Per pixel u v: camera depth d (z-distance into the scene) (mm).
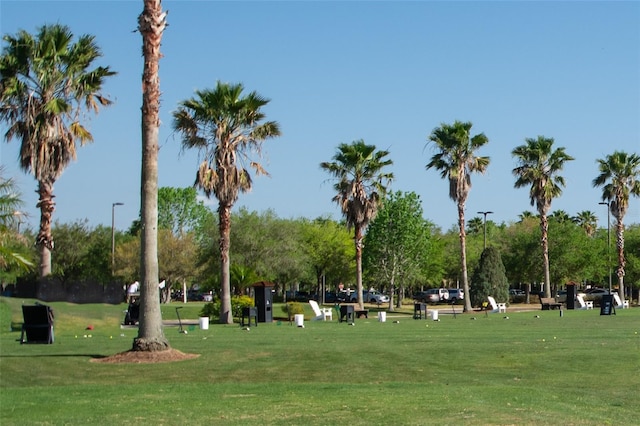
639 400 14383
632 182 69375
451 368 18688
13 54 36219
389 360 19781
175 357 19922
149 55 20516
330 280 92188
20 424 11914
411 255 67250
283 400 13742
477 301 62906
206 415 12352
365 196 55781
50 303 34188
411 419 11695
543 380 17062
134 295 47969
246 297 44406
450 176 56438
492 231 112562
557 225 76688
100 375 17766
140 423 11766
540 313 49750
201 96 40250
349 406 12961
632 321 37438
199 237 82125
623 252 74750
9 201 26359
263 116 41094
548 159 65000
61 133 37312
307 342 24375
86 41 37562
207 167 40531
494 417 11805
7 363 19094
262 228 72875
